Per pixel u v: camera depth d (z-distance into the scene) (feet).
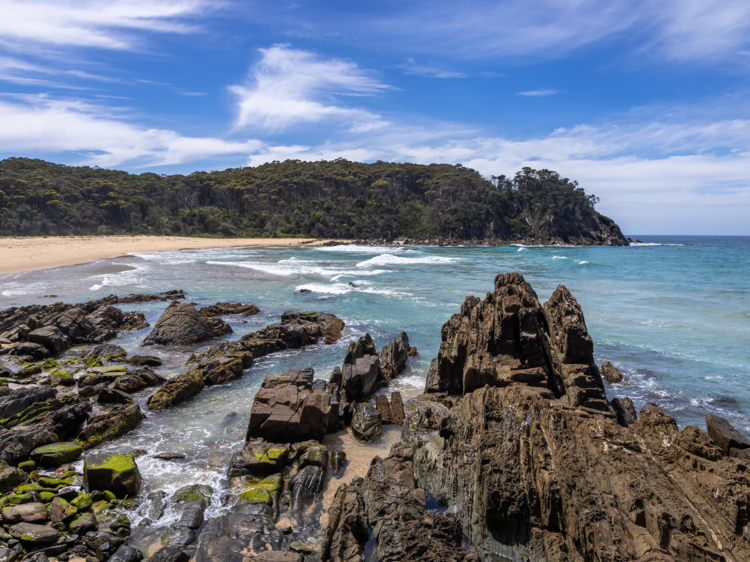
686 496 17.66
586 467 18.93
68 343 51.62
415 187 484.33
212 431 31.12
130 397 35.94
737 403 36.68
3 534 19.51
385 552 18.38
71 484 24.18
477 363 35.06
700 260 173.17
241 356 44.47
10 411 32.32
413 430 31.09
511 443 20.88
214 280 101.60
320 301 76.74
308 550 19.45
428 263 152.25
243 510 21.90
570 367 33.88
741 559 14.83
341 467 26.66
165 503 22.57
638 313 68.13
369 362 40.01
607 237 419.74
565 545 17.56
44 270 117.70
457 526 19.65
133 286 92.63
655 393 38.83
